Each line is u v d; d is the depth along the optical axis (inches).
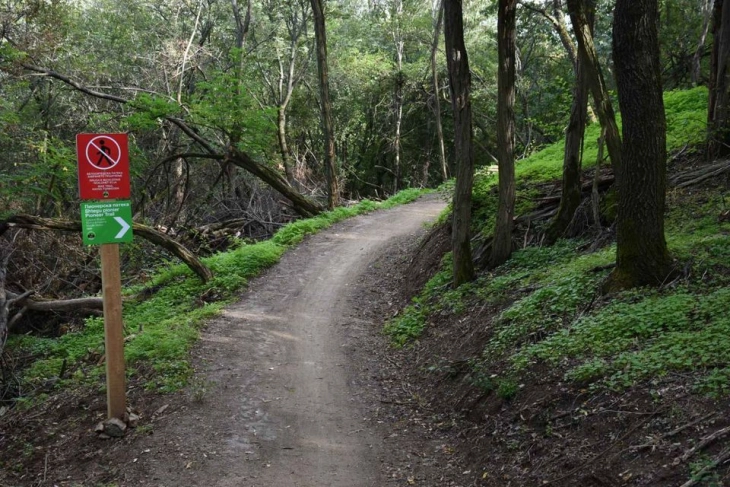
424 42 1488.7
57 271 676.7
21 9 770.8
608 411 223.6
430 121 1660.9
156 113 780.6
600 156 440.1
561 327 311.7
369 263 630.5
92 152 281.6
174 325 459.5
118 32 1135.0
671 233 381.7
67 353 510.3
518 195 542.0
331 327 462.9
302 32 1400.1
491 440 254.7
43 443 308.2
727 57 457.7
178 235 854.5
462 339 370.3
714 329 245.1
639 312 282.0
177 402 326.3
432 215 858.1
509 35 424.5
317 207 913.5
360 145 1769.2
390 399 334.0
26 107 991.6
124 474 264.1
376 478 251.0
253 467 262.8
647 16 288.0
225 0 1270.9
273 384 354.3
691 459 182.2
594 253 401.4
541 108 1277.1
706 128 481.4
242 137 855.7
